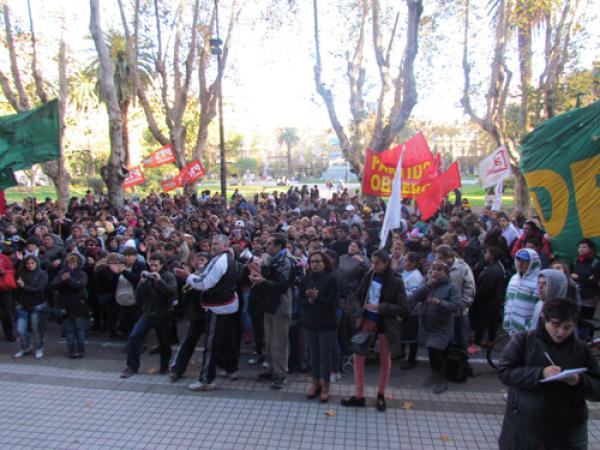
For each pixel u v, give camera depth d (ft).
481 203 116.78
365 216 43.75
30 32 59.88
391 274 16.96
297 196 75.00
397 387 19.13
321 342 17.40
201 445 14.78
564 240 21.48
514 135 64.59
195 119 89.97
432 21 64.39
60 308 23.06
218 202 66.59
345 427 15.79
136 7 62.59
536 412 9.77
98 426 15.93
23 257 24.66
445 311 18.40
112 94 47.32
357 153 61.31
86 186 147.13
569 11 51.72
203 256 19.90
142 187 148.56
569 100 55.57
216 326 18.78
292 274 18.51
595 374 9.69
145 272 20.11
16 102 57.47
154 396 18.19
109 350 23.72
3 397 18.10
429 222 40.63
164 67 66.44
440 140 217.77
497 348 23.50
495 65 57.52
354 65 63.57
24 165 28.63
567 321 9.52
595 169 20.56
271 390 18.78
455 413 16.79
